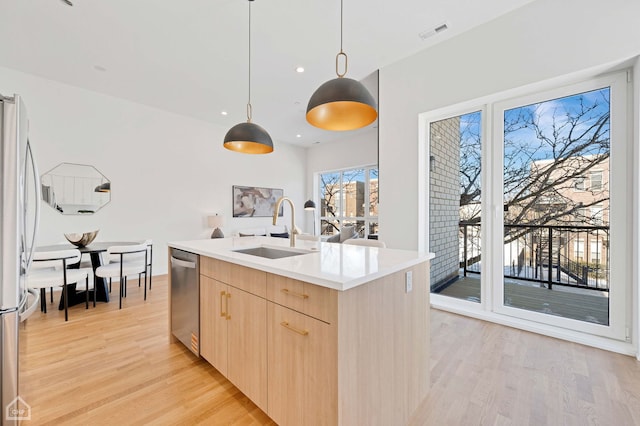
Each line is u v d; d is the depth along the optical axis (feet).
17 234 4.30
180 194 16.97
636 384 5.82
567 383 5.90
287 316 4.33
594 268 7.93
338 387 3.61
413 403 5.17
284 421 4.40
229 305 5.64
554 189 8.57
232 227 19.77
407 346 5.05
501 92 8.82
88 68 11.46
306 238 9.27
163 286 13.78
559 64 7.79
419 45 10.18
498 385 5.87
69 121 12.98
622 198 7.39
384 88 11.79
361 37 9.59
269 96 14.32
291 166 24.13
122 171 14.62
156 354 7.14
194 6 7.96
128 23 8.70
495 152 9.55
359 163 21.65
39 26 8.79
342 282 3.49
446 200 10.73
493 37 8.91
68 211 13.00
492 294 9.62
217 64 11.19
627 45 6.88
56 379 6.03
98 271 10.57
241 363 5.30
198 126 17.81
